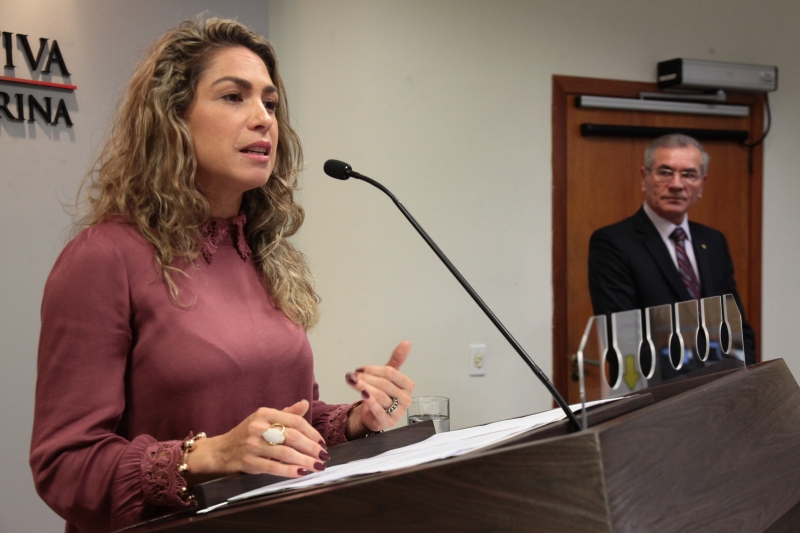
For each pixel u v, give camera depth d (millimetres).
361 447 1055
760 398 1078
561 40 3326
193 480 961
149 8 2629
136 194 1207
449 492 719
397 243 3039
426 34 3074
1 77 2367
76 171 2498
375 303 2998
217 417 1147
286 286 1348
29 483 2420
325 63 2986
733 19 3662
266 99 1270
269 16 3020
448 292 3129
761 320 3770
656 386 1171
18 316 2412
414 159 3062
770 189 3783
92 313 1080
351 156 2977
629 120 3479
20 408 2410
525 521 690
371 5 2971
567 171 3363
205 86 1215
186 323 1148
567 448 694
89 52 2512
